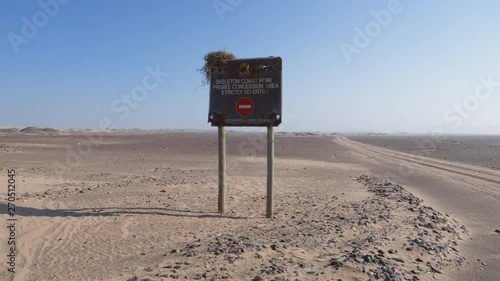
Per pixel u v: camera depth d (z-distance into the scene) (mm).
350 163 33812
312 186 19406
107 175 21969
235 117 12055
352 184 20359
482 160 36875
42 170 23516
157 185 17781
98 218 11102
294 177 23031
